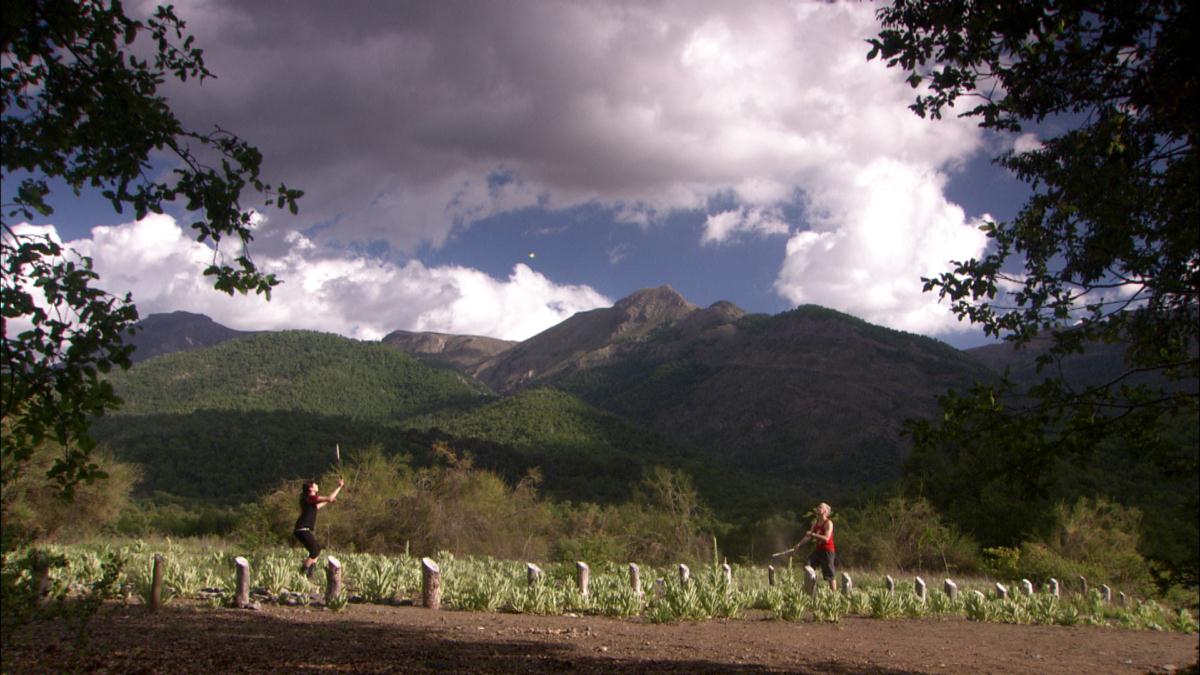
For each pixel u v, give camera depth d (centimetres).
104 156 405
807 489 17338
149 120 394
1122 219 493
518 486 3466
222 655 626
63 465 340
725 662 724
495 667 634
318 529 2697
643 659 719
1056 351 547
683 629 966
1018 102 509
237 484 7275
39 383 327
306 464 7750
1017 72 495
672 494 3428
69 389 334
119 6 392
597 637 854
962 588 1861
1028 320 558
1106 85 486
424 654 682
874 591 1439
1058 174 532
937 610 1358
